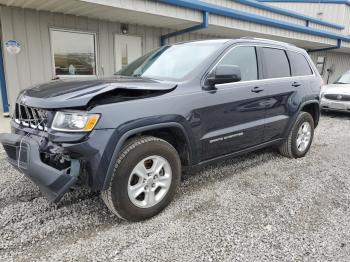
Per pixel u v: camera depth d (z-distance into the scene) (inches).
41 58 283.1
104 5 244.1
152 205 106.4
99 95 90.8
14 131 107.8
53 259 84.5
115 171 95.2
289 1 689.6
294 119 170.7
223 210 113.6
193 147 116.0
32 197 120.6
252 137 143.8
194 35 406.6
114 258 85.4
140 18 302.5
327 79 709.3
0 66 284.4
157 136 114.5
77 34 301.6
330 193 131.4
